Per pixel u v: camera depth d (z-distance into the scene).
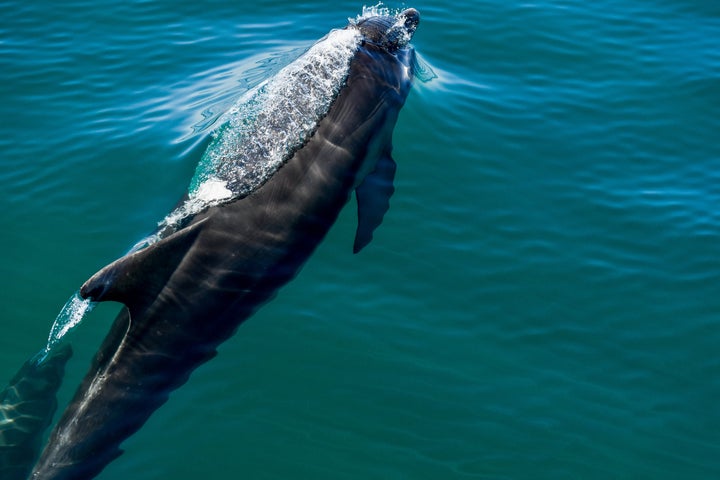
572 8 13.56
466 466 6.79
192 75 11.55
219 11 13.23
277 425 6.91
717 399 7.48
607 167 10.12
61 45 12.30
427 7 13.30
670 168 10.16
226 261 7.28
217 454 6.66
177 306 6.92
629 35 12.90
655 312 8.26
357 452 6.80
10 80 11.40
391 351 7.60
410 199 9.30
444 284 8.34
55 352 7.33
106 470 6.40
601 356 7.81
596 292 8.43
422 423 7.07
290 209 7.86
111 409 6.48
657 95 11.49
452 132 10.34
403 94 9.95
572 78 11.80
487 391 7.38
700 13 13.55
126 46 12.29
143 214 8.84
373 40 10.14
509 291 8.34
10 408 6.70
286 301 7.91
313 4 13.40
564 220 9.26
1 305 7.91
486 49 12.31
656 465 6.92
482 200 9.42
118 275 6.52
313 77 9.05
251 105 9.48
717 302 8.38
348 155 8.54
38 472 6.08
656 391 7.53
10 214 8.98
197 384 7.09
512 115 10.86
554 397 7.39
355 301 8.00
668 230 9.20
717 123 10.98
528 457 6.89
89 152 9.87
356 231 8.33
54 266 8.34
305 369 7.36
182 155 9.45
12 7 13.26
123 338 6.72
